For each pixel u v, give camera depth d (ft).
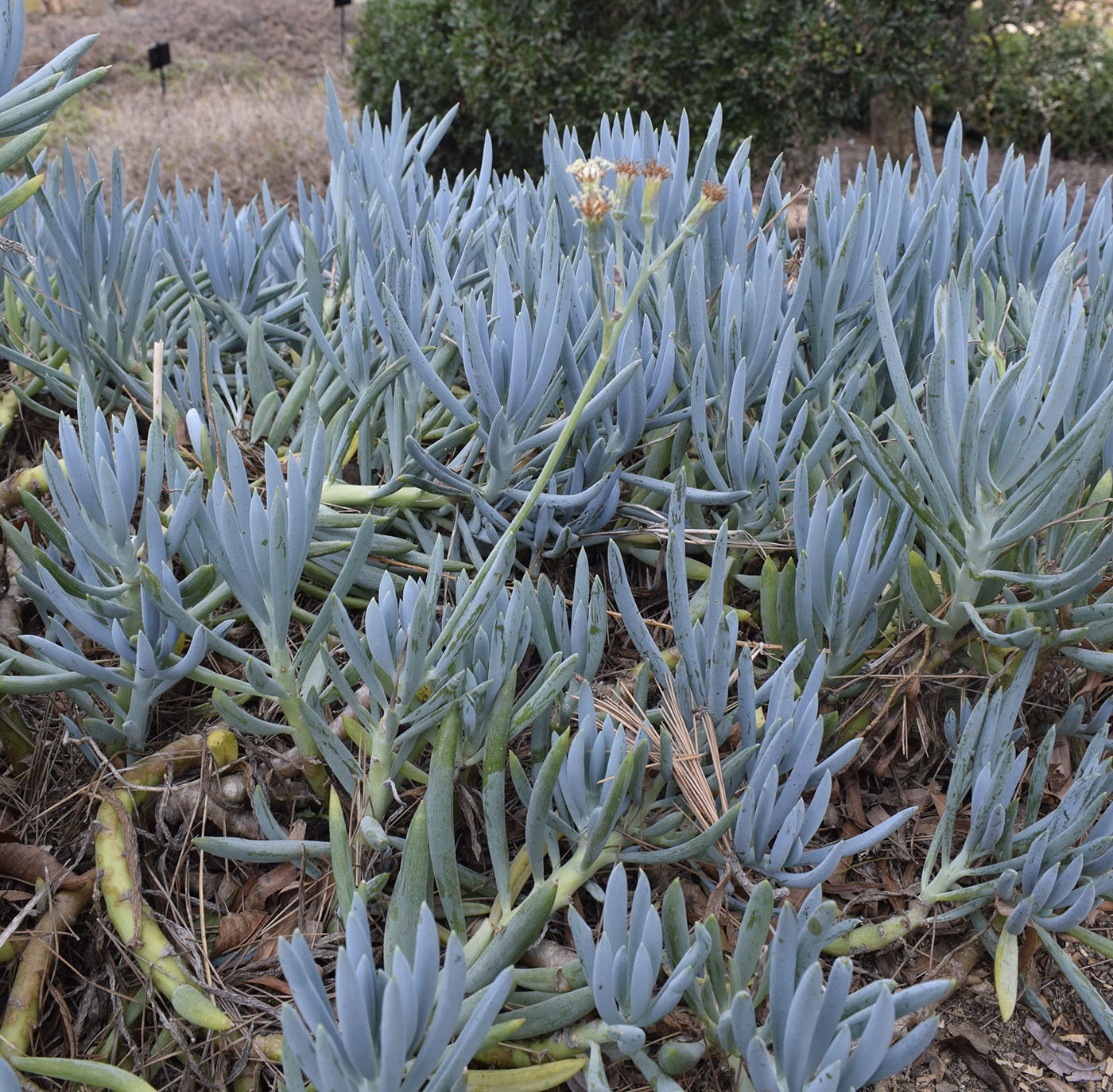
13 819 4.94
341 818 3.97
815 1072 3.49
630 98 21.13
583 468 5.62
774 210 7.11
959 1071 4.55
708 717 4.70
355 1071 3.18
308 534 4.27
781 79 20.45
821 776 4.42
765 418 5.52
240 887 4.63
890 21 21.50
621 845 4.49
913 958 4.81
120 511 4.26
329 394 6.40
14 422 7.16
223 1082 3.93
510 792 5.07
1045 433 4.59
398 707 4.23
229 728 4.87
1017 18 31.94
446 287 5.30
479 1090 3.62
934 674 5.47
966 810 5.34
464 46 21.91
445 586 5.74
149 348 7.29
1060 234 7.44
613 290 5.56
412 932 3.80
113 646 4.44
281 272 8.78
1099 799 4.31
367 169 7.43
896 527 5.14
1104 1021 4.29
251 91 37.83
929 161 6.83
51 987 4.18
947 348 4.50
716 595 4.58
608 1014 3.62
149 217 7.09
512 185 8.25
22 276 7.61
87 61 40.19
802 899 4.80
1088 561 4.43
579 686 4.82
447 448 5.66
